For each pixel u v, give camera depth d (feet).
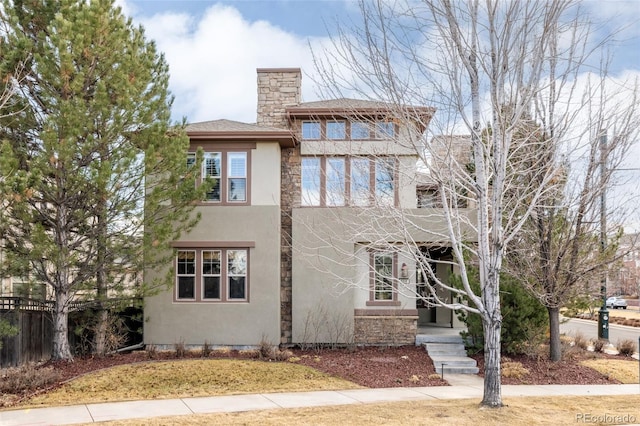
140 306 53.57
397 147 46.65
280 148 58.18
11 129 42.39
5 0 40.81
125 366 44.34
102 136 42.19
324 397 36.35
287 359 49.44
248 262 55.36
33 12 43.73
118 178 41.98
